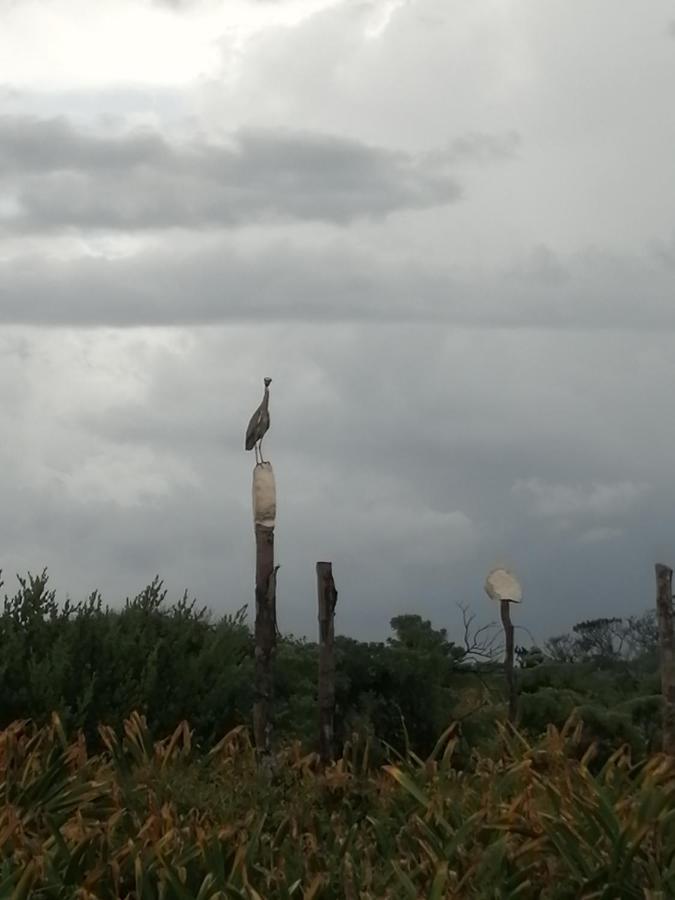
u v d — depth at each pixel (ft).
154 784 29.58
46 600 43.27
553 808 25.95
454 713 45.24
